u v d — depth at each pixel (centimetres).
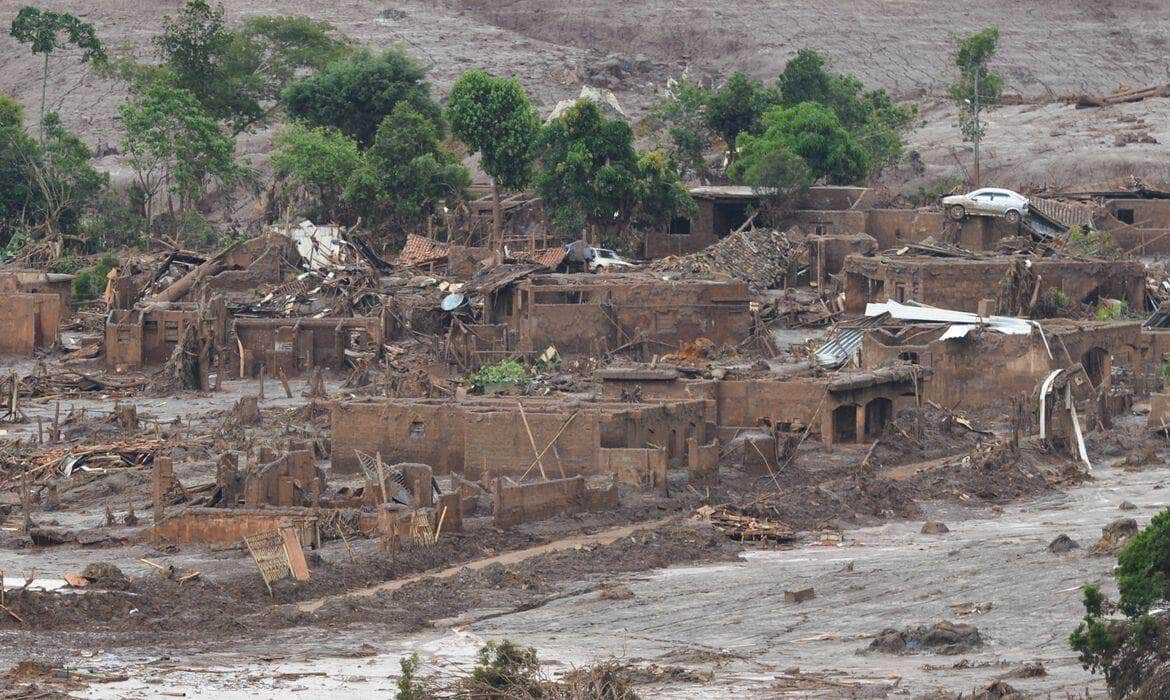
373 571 19525
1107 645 13038
